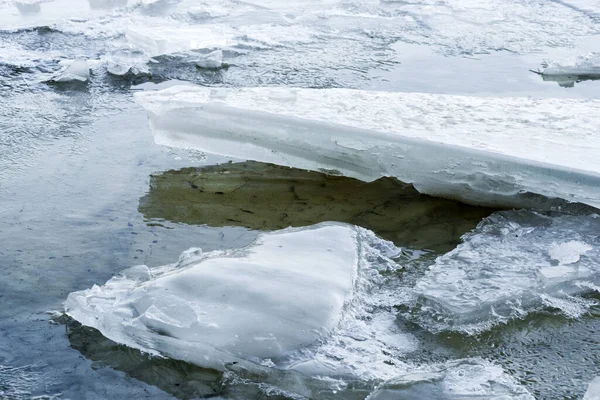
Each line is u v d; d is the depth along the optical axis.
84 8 7.28
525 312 2.50
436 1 7.66
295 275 2.57
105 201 3.33
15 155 3.80
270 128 3.47
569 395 2.10
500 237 2.96
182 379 2.20
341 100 3.83
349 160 3.41
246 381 2.18
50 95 4.73
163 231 3.08
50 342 2.37
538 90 4.78
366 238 2.96
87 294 2.57
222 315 2.36
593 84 4.92
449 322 2.46
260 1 7.77
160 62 5.40
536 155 3.14
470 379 2.11
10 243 2.97
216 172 3.65
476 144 3.24
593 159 3.12
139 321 2.38
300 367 2.19
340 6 7.47
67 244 2.97
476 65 5.36
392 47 5.87
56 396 2.12
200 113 3.54
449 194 3.33
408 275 2.75
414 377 2.10
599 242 2.88
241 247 2.94
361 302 2.57
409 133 3.35
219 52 5.37
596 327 2.43
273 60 5.50
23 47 5.82
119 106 4.55
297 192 3.45
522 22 6.67
